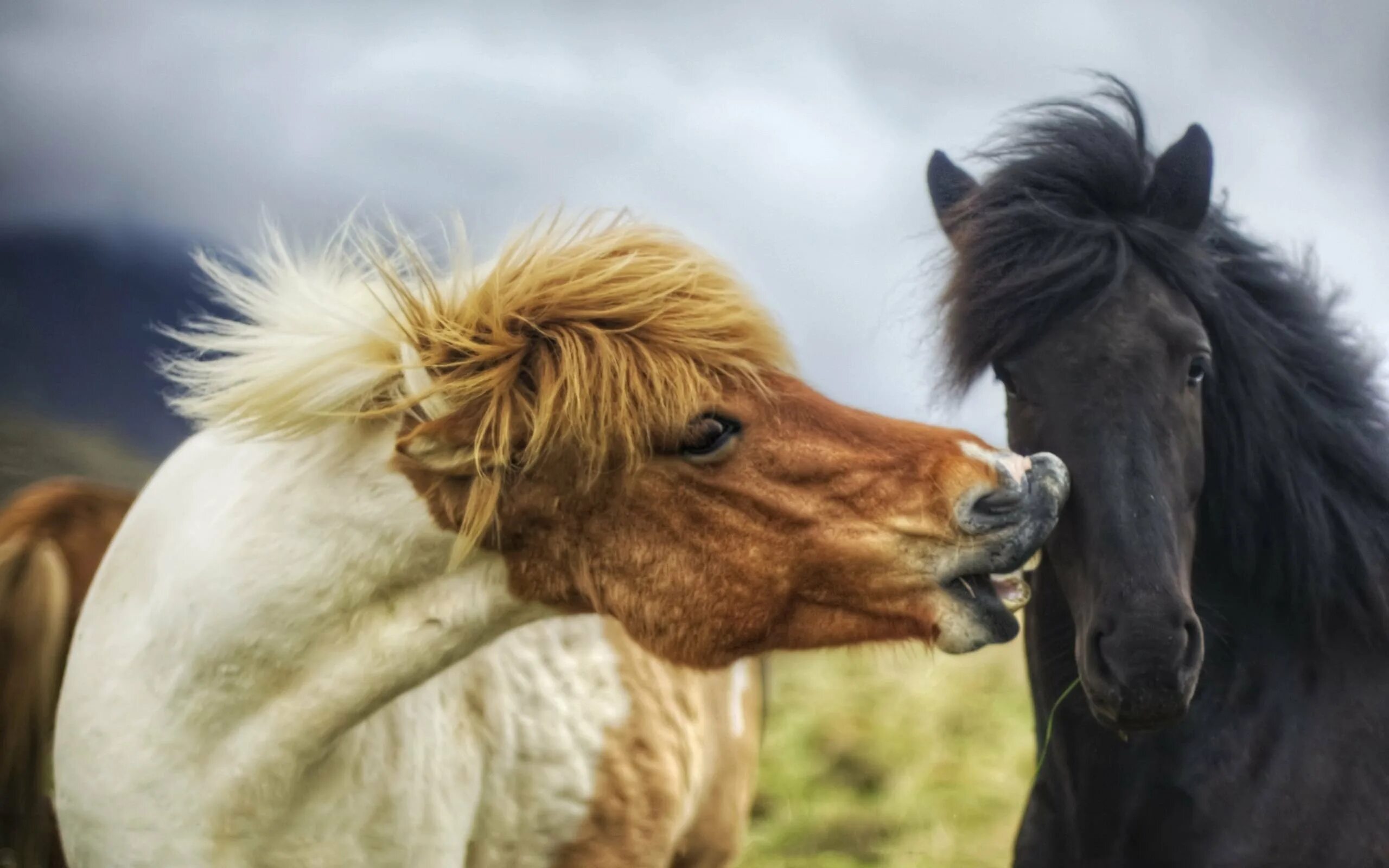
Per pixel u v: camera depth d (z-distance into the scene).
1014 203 2.81
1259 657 2.90
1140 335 2.61
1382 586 2.93
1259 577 2.91
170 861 2.23
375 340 2.22
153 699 2.27
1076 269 2.65
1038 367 2.68
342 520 2.24
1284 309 3.09
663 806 3.27
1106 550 2.49
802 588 2.26
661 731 3.28
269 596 2.23
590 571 2.25
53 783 2.60
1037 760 3.18
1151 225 2.75
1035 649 3.06
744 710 3.94
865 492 2.21
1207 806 2.84
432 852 2.64
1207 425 2.88
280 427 2.22
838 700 6.79
